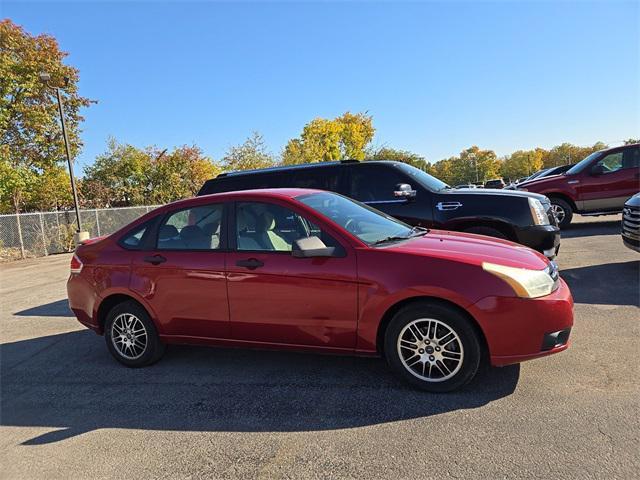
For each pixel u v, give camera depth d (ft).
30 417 12.41
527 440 9.46
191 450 10.15
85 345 18.45
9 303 28.58
